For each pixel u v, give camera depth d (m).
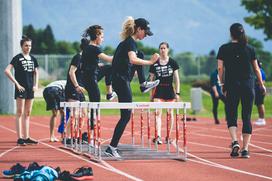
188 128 29.45
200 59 76.69
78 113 17.12
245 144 15.88
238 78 15.72
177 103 15.06
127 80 15.30
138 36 15.44
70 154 16.78
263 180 12.05
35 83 19.80
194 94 46.62
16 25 42.69
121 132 15.36
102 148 17.77
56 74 63.34
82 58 17.83
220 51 15.91
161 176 12.55
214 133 26.03
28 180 11.41
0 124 32.91
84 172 12.02
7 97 42.66
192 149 18.36
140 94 58.25
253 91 15.79
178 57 76.50
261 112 31.69
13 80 19.36
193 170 13.45
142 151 17.02
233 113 15.94
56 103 20.56
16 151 17.77
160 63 20.53
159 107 14.87
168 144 16.47
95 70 17.81
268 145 19.88
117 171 13.26
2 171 13.26
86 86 17.88
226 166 14.12
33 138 23.14
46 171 11.61
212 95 32.84
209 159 15.52
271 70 79.38
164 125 31.58
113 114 45.22
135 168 13.73
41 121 36.12
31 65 19.61
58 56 63.47
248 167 13.96
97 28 17.70
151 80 20.73
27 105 19.81
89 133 15.95
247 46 15.77
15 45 42.66
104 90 56.59
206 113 47.28
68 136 19.86
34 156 16.33
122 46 15.29
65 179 11.77
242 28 15.86
